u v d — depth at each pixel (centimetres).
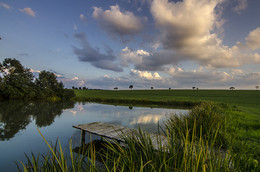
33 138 696
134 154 222
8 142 643
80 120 1143
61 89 4166
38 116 1320
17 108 1842
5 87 3209
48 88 3862
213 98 3897
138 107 2186
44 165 193
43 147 584
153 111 1698
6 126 938
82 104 2672
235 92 5656
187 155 182
